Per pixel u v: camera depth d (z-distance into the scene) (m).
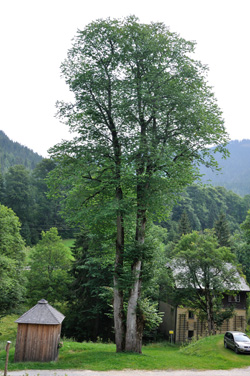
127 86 19.11
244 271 54.94
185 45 20.17
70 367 16.06
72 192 19.98
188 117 19.08
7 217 38.16
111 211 17.55
